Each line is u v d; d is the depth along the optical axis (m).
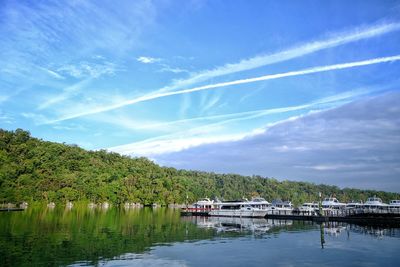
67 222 81.69
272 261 42.12
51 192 156.62
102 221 88.75
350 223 86.56
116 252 46.09
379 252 47.16
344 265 40.22
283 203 135.50
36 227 69.50
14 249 45.28
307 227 78.44
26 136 184.38
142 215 121.56
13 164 154.25
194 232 68.88
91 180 182.25
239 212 115.56
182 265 40.03
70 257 42.00
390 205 110.50
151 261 41.56
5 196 138.25
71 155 192.62
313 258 43.72
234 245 52.84
